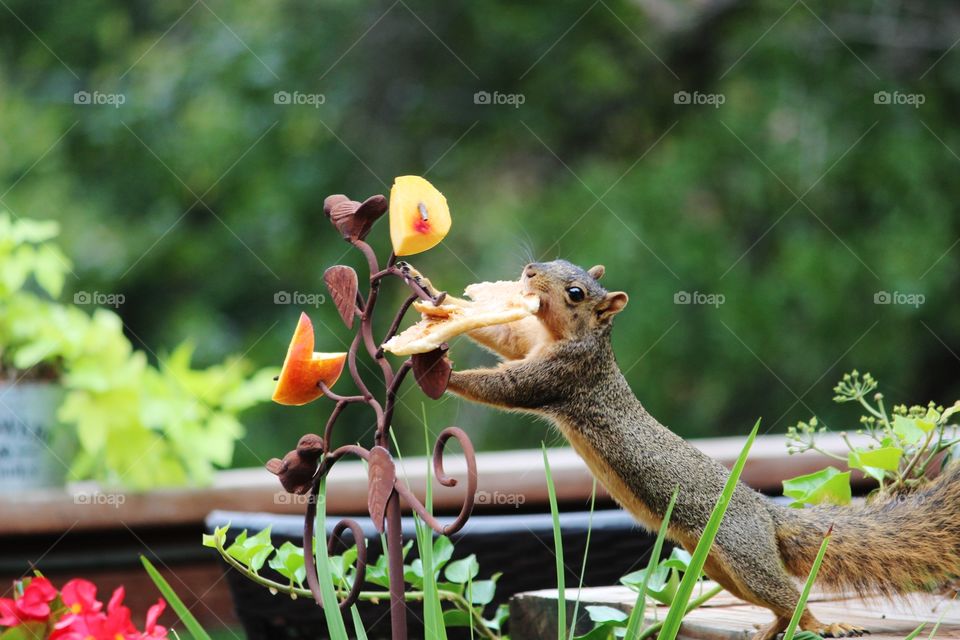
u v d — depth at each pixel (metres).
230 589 2.83
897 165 9.94
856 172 10.08
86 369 4.17
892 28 10.57
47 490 3.99
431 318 2.10
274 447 9.13
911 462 2.71
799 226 10.06
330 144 10.28
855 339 9.59
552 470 3.53
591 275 2.87
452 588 2.67
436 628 2.06
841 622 2.46
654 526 2.52
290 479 2.19
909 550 2.43
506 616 2.77
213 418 4.39
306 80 10.44
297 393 2.18
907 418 2.79
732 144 10.21
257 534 2.62
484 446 9.20
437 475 2.07
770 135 10.48
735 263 8.77
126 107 10.42
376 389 9.36
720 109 10.44
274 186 10.10
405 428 9.26
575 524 2.76
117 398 4.19
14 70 10.88
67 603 2.45
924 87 10.40
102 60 10.91
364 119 10.46
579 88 10.76
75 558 3.66
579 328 2.65
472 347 8.71
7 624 2.38
